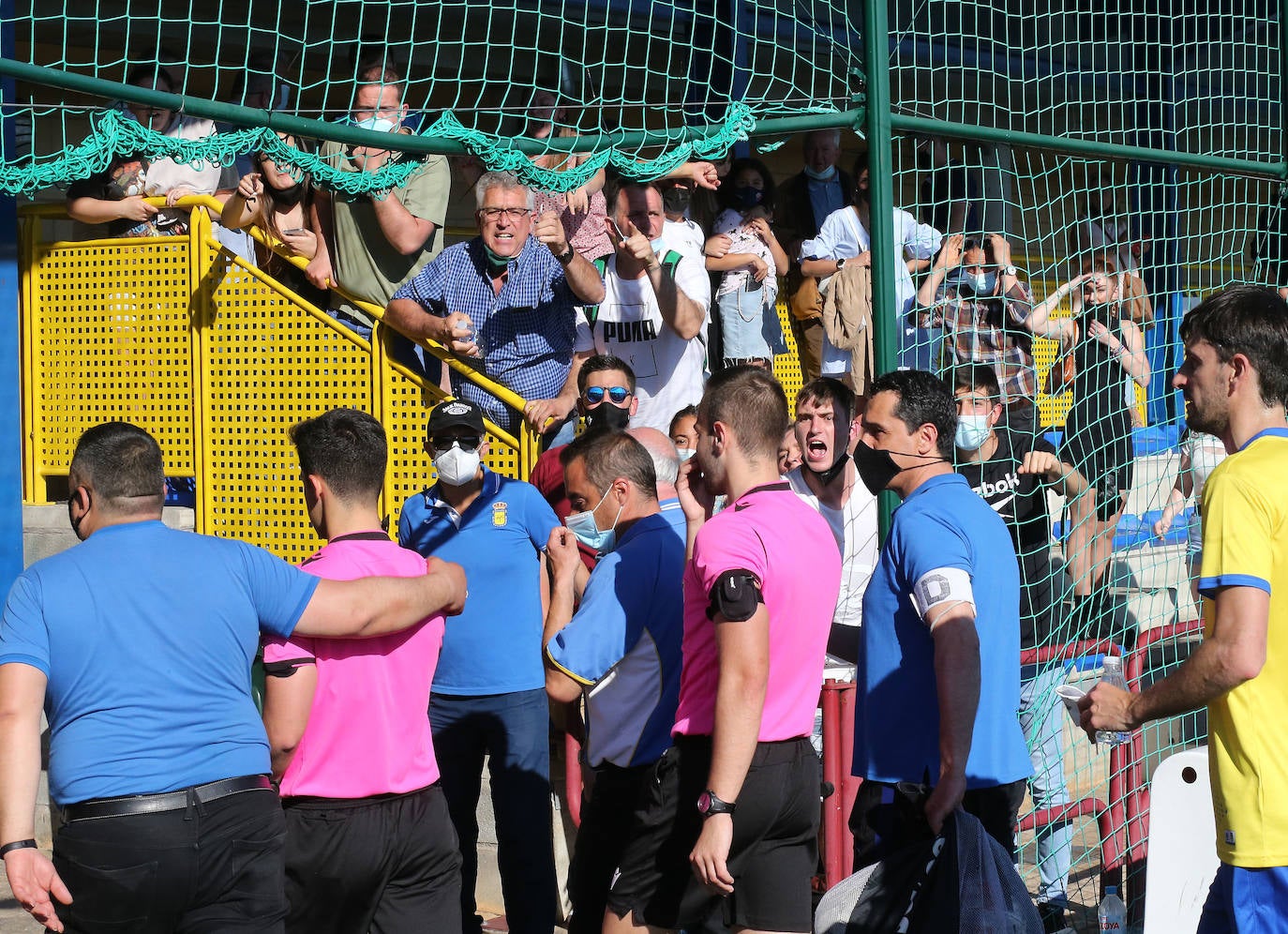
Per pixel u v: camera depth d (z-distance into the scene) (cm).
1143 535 710
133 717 287
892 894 314
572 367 584
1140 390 699
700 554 325
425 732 335
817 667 341
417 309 543
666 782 336
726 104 459
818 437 475
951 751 310
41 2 695
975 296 587
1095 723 312
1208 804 397
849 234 673
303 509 576
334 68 785
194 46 750
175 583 296
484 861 506
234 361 584
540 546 447
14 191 354
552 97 595
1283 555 289
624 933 343
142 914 284
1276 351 304
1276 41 687
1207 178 699
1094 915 495
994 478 529
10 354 602
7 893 495
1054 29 938
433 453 433
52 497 639
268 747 307
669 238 590
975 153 762
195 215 588
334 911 321
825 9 823
